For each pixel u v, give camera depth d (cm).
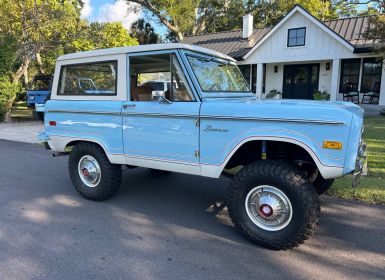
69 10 1733
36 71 2298
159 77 486
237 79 481
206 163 377
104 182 477
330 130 309
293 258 338
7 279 302
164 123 399
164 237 384
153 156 417
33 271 314
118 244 367
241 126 349
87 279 302
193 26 3180
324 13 2812
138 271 315
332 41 1653
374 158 696
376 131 1025
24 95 2242
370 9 2191
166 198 513
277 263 329
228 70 469
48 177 628
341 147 306
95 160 483
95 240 376
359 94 1714
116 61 436
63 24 1530
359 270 317
